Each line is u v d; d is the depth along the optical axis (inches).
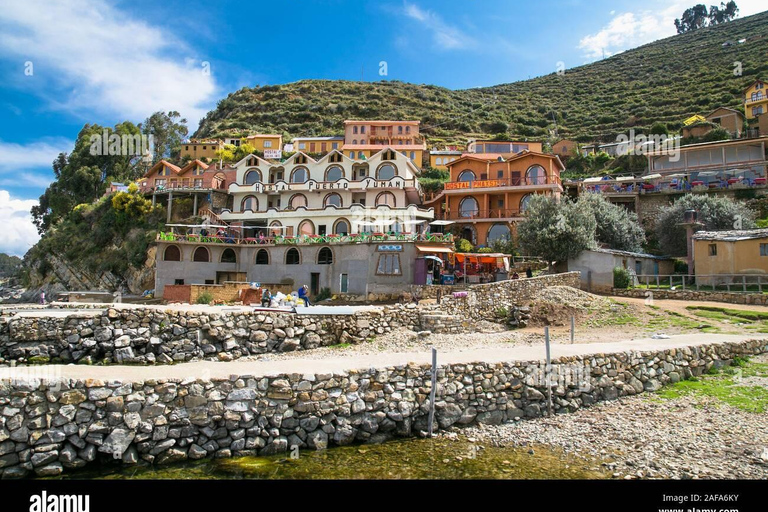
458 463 437.7
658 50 6254.9
